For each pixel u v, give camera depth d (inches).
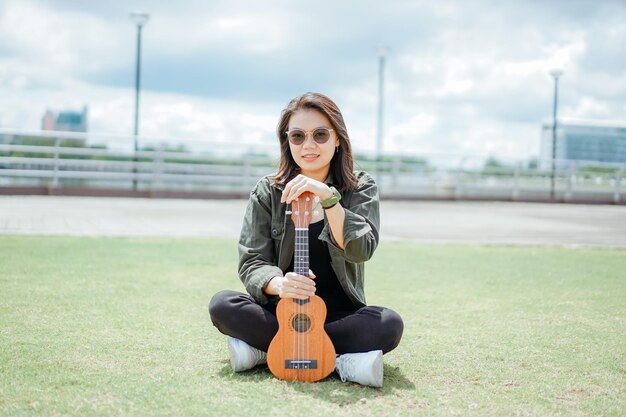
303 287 117.5
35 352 134.3
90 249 283.4
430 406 109.0
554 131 885.2
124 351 137.4
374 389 116.8
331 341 122.9
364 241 120.1
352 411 105.3
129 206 535.5
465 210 622.2
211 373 123.6
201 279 227.6
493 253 311.9
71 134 629.9
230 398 109.8
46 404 105.7
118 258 263.9
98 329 155.0
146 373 122.8
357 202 128.8
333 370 123.4
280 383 118.0
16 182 616.4
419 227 438.6
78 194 632.4
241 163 717.9
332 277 130.9
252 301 127.2
